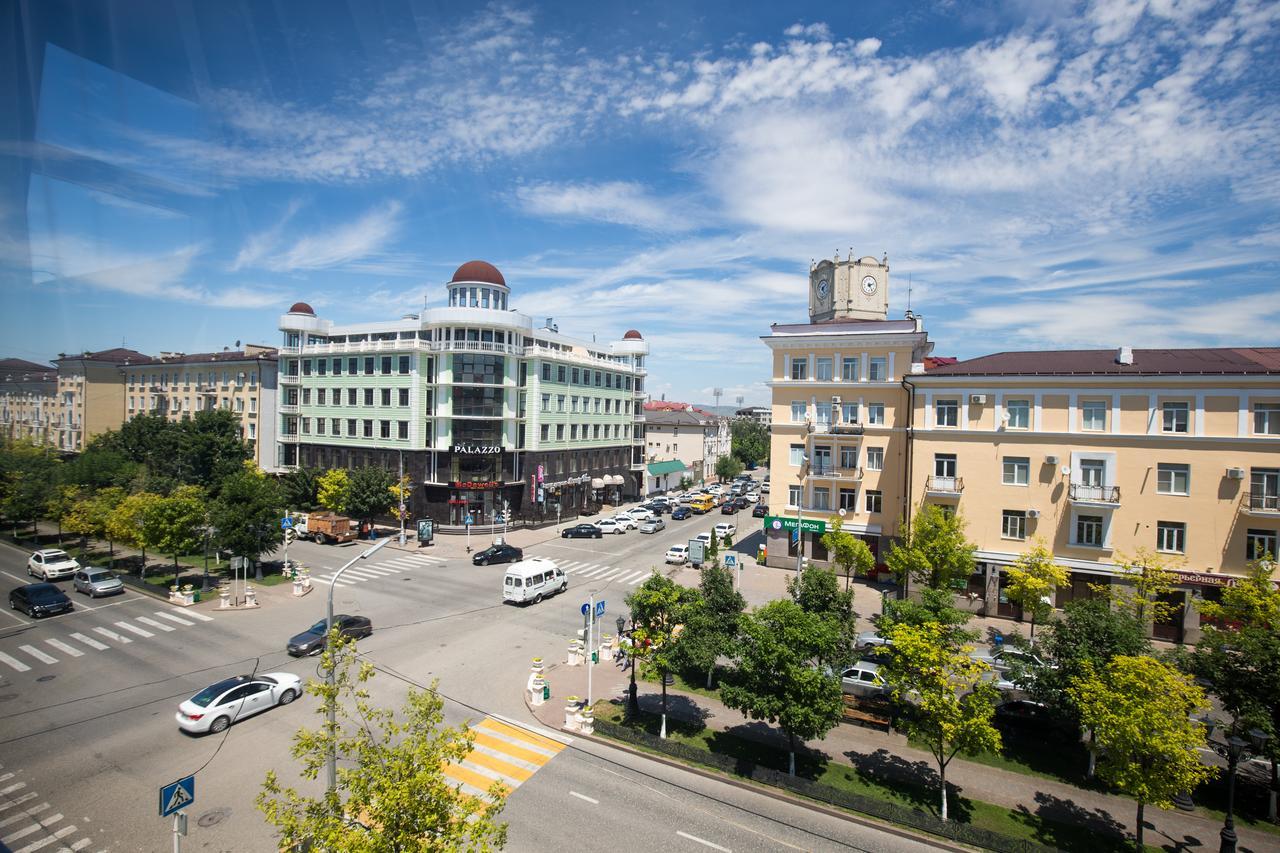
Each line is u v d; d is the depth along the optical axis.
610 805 15.76
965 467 33.84
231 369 55.28
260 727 18.97
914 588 34.47
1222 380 28.78
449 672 23.44
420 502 52.16
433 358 52.75
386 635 27.14
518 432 55.50
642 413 77.31
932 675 15.48
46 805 14.79
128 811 14.70
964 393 33.91
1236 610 23.30
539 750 18.31
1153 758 13.82
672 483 86.81
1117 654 17.17
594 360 65.81
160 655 23.73
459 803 10.62
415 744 10.74
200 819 14.54
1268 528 28.08
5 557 28.69
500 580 37.50
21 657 22.50
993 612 32.84
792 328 41.66
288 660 23.89
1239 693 16.25
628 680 23.58
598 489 66.44
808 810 15.87
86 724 18.45
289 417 58.38
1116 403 30.75
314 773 10.41
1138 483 30.27
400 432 52.84
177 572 32.91
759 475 117.19
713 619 20.12
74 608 27.59
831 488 40.22
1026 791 17.16
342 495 48.12
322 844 9.29
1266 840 15.38
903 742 19.73
